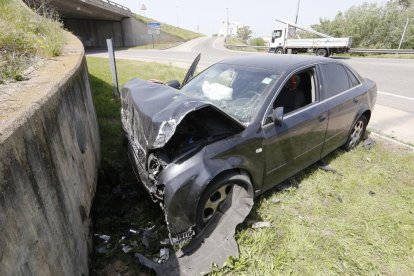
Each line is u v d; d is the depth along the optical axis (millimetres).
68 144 2322
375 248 2600
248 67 3377
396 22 31047
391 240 2684
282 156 2975
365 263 2443
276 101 2959
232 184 2572
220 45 42906
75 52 4051
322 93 3416
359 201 3213
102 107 6289
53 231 1711
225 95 3141
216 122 2625
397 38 30375
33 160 1572
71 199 2146
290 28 24094
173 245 2467
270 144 2777
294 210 3051
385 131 5371
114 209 3045
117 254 2500
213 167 2354
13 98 1890
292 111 3066
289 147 3014
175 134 2643
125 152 4281
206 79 3607
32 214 1471
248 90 3035
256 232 2709
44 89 2135
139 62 15250
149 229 2764
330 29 36031
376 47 31766
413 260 2482
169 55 23219
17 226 1313
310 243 2617
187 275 2242
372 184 3535
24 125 1538
